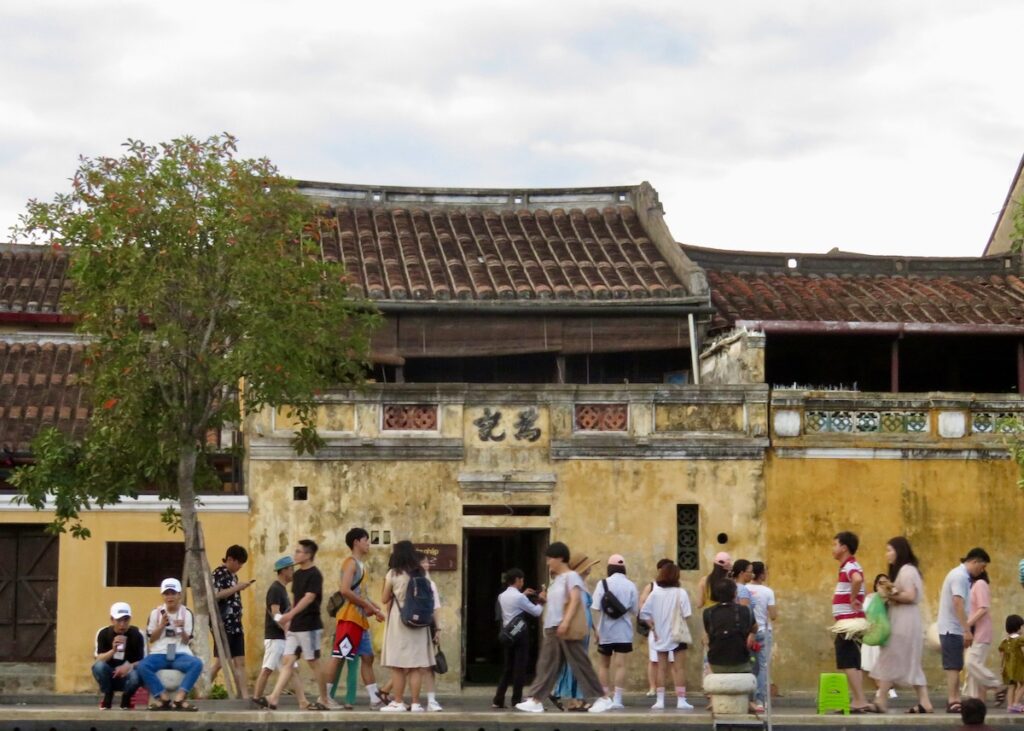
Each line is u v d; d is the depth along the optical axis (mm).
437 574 26969
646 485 27406
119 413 23562
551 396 27406
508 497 27188
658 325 30906
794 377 32031
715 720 19875
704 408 27609
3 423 28188
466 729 19672
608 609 22391
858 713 21031
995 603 27641
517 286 31062
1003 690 23047
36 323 30781
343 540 26875
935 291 33812
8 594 27156
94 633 26672
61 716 19312
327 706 21234
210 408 24188
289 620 20938
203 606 23297
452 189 35000
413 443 27094
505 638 21906
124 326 23844
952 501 27781
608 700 21016
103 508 26656
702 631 27031
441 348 30281
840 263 35281
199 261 23516
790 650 27188
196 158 23656
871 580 27453
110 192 23234
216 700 21953
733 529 27391
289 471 26984
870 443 27688
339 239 32938
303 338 23859
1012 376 32531
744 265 34719
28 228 23359
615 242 33719
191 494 23812
